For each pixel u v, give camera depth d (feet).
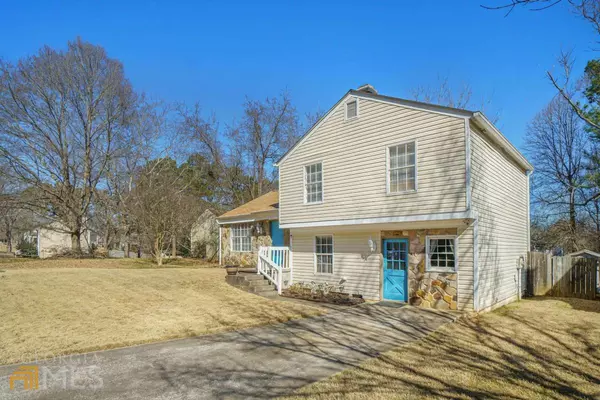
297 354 21.59
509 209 44.06
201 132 114.21
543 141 88.22
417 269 37.42
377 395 15.64
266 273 47.98
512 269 44.11
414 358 20.84
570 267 47.09
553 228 85.20
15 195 77.51
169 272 55.98
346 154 41.83
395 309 35.29
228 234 73.41
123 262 70.18
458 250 34.55
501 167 41.60
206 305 36.01
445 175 33.47
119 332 25.66
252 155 118.52
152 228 69.41
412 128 36.09
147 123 97.76
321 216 43.93
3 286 38.50
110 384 16.87
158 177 93.45
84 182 83.25
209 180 117.50
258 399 15.24
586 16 23.39
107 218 91.97
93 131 85.05
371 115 39.65
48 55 76.84
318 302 39.45
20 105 74.38
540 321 30.63
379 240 40.45
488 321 30.50
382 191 38.01
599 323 29.96
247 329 27.66
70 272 50.08
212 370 18.80
